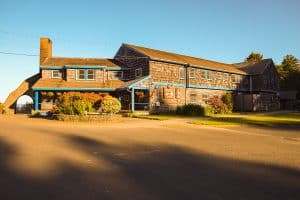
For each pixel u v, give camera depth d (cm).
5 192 597
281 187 644
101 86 3303
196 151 1062
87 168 795
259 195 590
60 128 1761
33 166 807
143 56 3288
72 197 570
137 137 1411
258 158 950
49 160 882
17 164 828
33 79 3819
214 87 3853
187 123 2223
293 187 644
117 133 1557
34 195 580
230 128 1975
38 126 1878
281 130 1875
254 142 1309
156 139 1354
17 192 597
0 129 1664
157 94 3216
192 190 617
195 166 832
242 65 4959
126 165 836
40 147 1092
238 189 627
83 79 3431
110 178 701
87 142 1230
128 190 613
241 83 4356
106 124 2131
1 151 1012
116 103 2519
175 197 573
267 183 673
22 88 3759
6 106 3691
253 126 2116
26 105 4097
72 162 862
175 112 3278
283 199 569
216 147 1153
